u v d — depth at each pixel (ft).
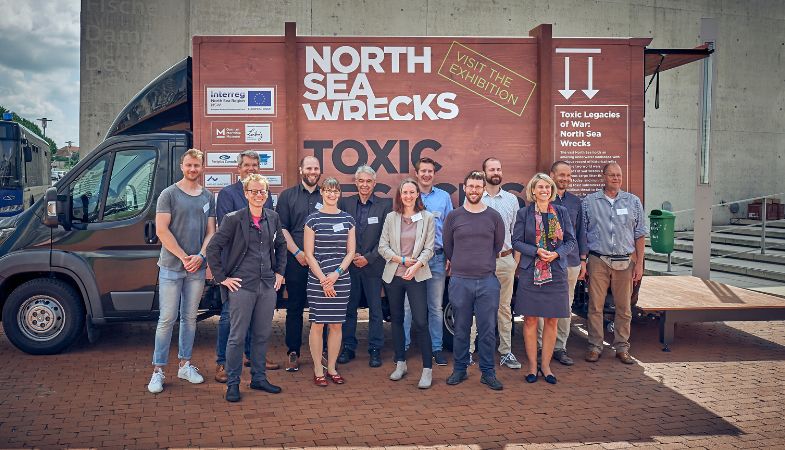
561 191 20.20
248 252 16.75
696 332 25.16
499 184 19.99
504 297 20.10
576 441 14.12
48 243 20.66
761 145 55.36
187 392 17.44
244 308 16.63
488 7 48.96
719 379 18.88
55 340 20.89
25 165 45.34
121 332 24.64
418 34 47.75
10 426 14.76
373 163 21.12
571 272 20.18
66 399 16.74
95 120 43.24
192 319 18.10
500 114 21.36
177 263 17.51
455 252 18.06
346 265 17.72
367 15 46.80
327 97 20.98
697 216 28.91
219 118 20.83
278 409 16.14
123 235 20.77
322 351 19.99
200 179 20.71
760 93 55.16
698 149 28.40
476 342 21.88
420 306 17.94
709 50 22.59
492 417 15.65
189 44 44.32
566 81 21.36
